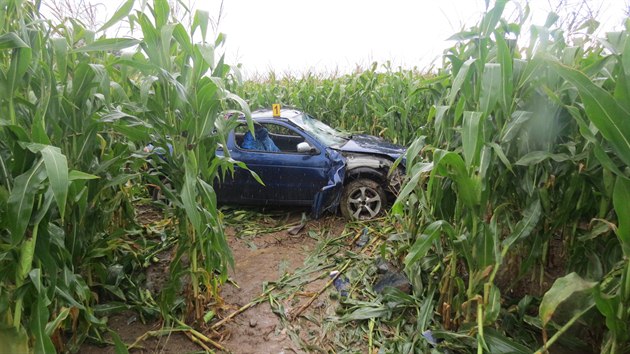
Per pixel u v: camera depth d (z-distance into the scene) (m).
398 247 3.64
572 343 2.38
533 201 2.34
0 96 1.76
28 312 1.91
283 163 4.72
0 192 1.61
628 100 1.51
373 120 7.72
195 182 2.37
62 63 2.10
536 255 2.45
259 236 4.60
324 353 2.65
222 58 2.59
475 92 2.33
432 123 3.76
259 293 3.41
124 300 3.02
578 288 1.64
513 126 2.20
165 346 2.69
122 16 2.13
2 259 1.63
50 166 1.42
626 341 1.85
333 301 3.25
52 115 2.12
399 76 7.41
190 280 2.85
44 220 1.70
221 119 2.81
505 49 1.99
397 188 4.80
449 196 2.85
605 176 2.14
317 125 5.68
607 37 2.19
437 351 2.45
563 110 2.34
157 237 4.25
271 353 2.67
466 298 2.61
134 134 2.59
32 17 2.29
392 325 2.82
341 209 4.86
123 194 3.25
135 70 2.91
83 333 2.50
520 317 2.51
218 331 2.88
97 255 2.60
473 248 2.39
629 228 1.64
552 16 2.21
